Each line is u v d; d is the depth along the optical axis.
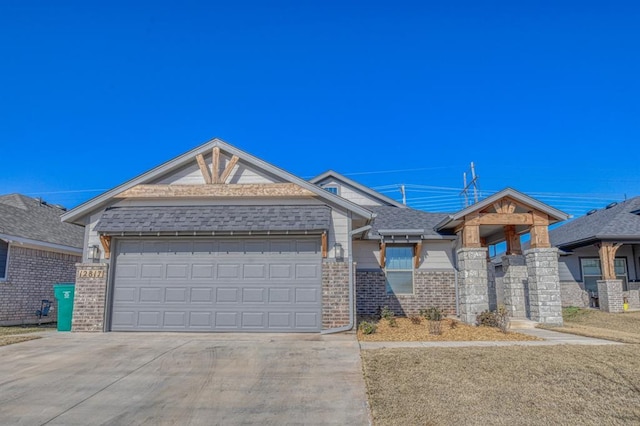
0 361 7.86
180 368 7.30
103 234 11.34
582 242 20.38
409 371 6.87
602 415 5.02
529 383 6.21
